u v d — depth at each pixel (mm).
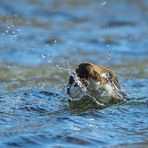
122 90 32938
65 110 27875
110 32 60750
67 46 53000
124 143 22547
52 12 69500
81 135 23250
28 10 68438
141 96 31562
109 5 75750
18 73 41594
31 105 28953
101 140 22812
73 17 68188
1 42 52094
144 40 56719
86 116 26531
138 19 67938
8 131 23656
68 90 28562
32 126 24531
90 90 28141
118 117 26688
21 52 49562
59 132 23547
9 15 63594
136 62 47312
